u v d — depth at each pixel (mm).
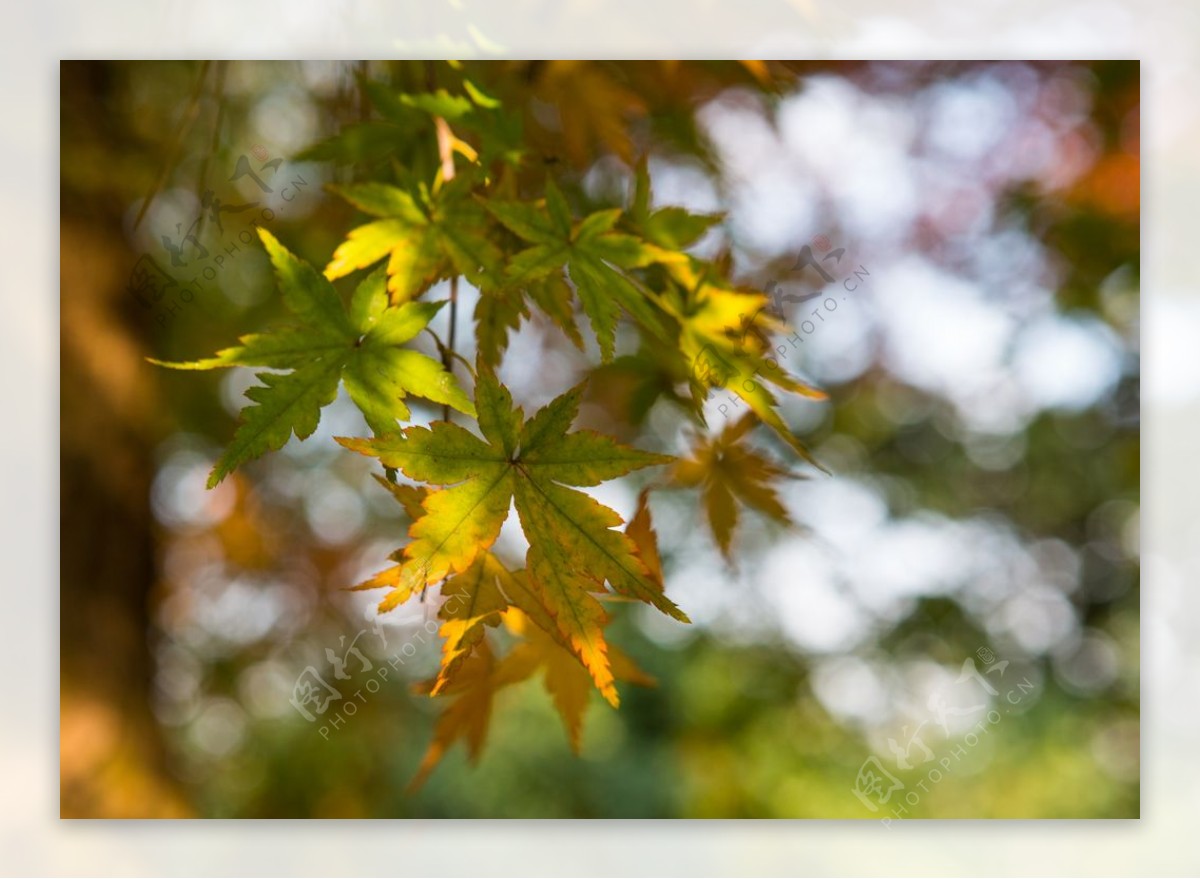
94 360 1084
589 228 630
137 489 1170
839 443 2215
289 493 1417
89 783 1044
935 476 2293
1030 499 2268
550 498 592
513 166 647
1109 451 2021
